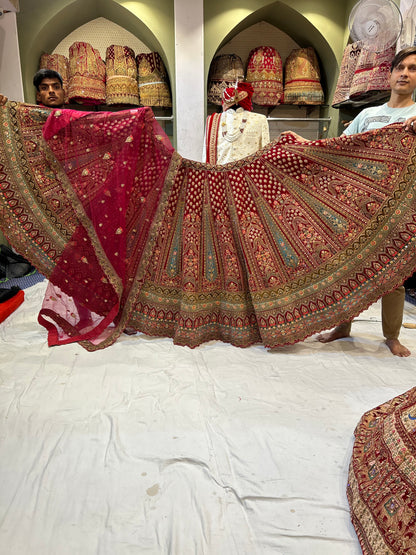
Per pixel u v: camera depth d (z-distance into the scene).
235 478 1.36
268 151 2.26
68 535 1.15
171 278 2.42
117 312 2.40
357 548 1.12
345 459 1.46
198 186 2.33
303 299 2.25
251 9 4.72
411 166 2.01
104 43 5.19
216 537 1.14
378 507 1.10
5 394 1.85
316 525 1.19
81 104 5.16
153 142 2.26
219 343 2.45
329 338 2.50
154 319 2.44
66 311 2.44
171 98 5.09
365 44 2.78
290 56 5.08
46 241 2.29
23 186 2.21
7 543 1.12
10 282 3.96
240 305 2.39
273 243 2.29
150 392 1.88
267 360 2.23
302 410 1.75
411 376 2.06
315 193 2.22
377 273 2.12
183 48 4.67
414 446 1.10
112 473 1.38
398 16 2.62
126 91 4.82
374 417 1.50
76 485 1.33
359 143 2.10
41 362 2.17
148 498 1.28
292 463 1.43
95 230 2.29
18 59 4.43
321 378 2.03
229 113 2.95
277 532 1.16
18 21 4.52
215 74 4.96
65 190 2.25
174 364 2.16
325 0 4.73
